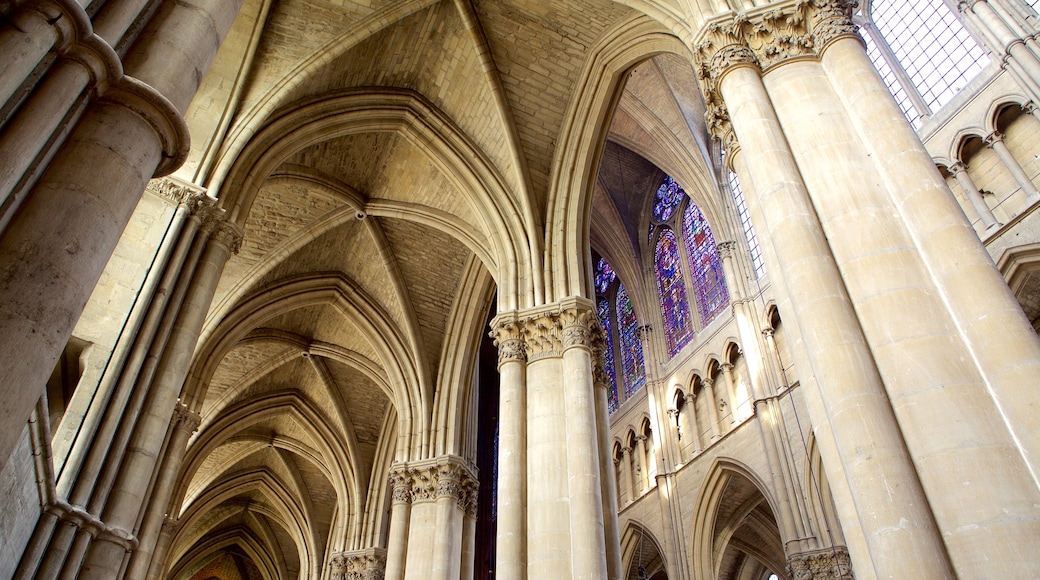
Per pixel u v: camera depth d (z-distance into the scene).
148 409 10.18
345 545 23.97
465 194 16.50
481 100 16.06
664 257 24.84
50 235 4.25
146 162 5.07
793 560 15.95
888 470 5.52
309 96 14.77
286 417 27.06
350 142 17.50
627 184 26.06
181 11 6.00
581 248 15.41
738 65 8.88
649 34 13.75
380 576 22.84
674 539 19.97
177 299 11.16
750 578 23.00
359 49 14.90
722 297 21.22
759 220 8.24
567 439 12.45
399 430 20.16
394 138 17.62
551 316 14.09
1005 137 14.13
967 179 14.55
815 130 7.75
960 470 5.25
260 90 13.51
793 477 16.73
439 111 16.48
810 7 8.85
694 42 9.79
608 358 26.64
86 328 9.89
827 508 15.87
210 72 13.20
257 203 18.31
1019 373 5.46
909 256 6.52
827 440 6.52
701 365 21.14
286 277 20.11
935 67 16.20
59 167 4.56
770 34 8.95
